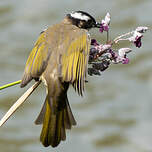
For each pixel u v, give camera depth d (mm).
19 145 15062
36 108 16125
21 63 17656
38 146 15008
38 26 19203
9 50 18172
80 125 15555
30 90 7023
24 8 20188
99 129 15391
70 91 16656
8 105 16219
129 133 15188
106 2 20250
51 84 6613
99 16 19359
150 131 15172
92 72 7133
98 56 7109
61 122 7074
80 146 14938
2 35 18891
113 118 15680
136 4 19938
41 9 20062
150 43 17953
